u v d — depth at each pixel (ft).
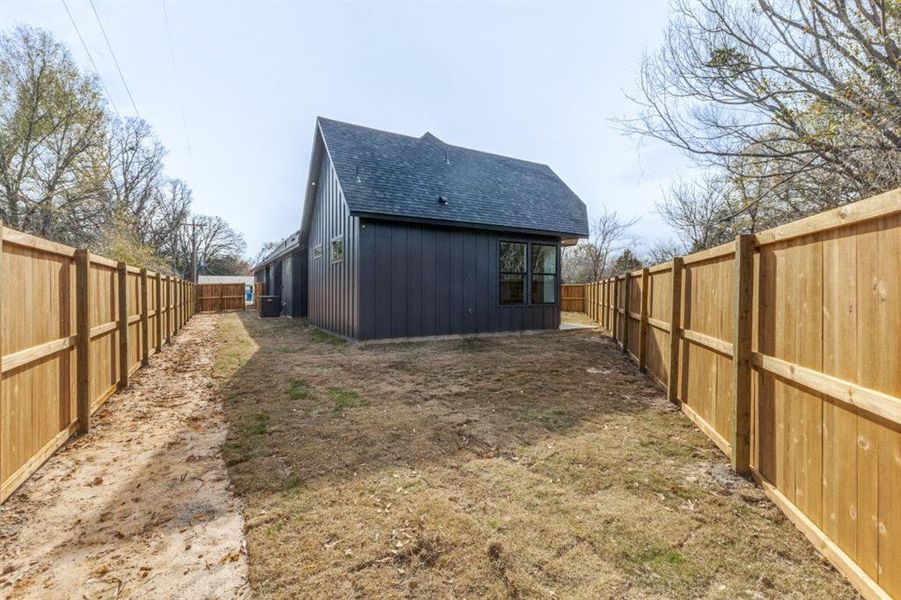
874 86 14.20
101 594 5.84
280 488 8.79
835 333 6.25
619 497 8.32
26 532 7.26
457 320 30.40
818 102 15.66
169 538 7.10
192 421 13.03
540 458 10.21
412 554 6.62
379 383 17.52
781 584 5.89
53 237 41.73
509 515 7.69
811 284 6.89
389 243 27.73
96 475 9.42
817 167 16.05
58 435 10.56
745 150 18.65
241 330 36.83
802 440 7.14
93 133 44.32
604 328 34.17
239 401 15.11
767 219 21.40
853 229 5.87
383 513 7.79
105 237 45.37
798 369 7.09
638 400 15.06
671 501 8.16
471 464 9.92
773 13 16.15
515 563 6.37
